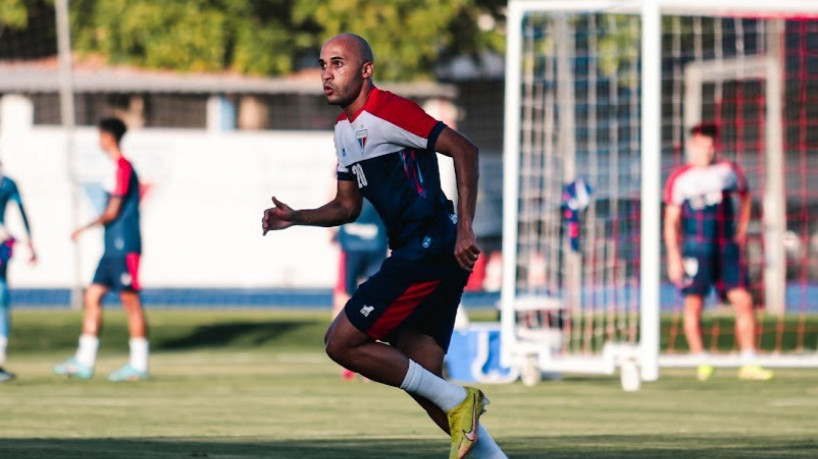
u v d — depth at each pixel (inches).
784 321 2390.5
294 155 3026.6
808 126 3095.5
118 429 982.4
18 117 3499.0
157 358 2069.4
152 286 2999.5
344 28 3208.7
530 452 804.6
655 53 1462.8
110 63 3467.0
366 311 644.1
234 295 3006.9
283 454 779.4
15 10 3462.1
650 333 1451.8
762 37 2657.5
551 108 1756.9
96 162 2962.6
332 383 1534.2
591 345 1968.5
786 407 1207.6
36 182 2945.4
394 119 632.4
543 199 2176.4
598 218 2107.5
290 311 2819.9
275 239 3016.7
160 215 2994.6
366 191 651.5
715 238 1622.8
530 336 1612.9
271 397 1327.5
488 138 3499.0
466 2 3216.0
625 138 2869.1
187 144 2997.0
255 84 3545.8
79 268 2696.9
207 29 3324.3
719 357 1573.6
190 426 1011.3
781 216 2443.4
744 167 2906.0
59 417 1094.4
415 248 642.8
